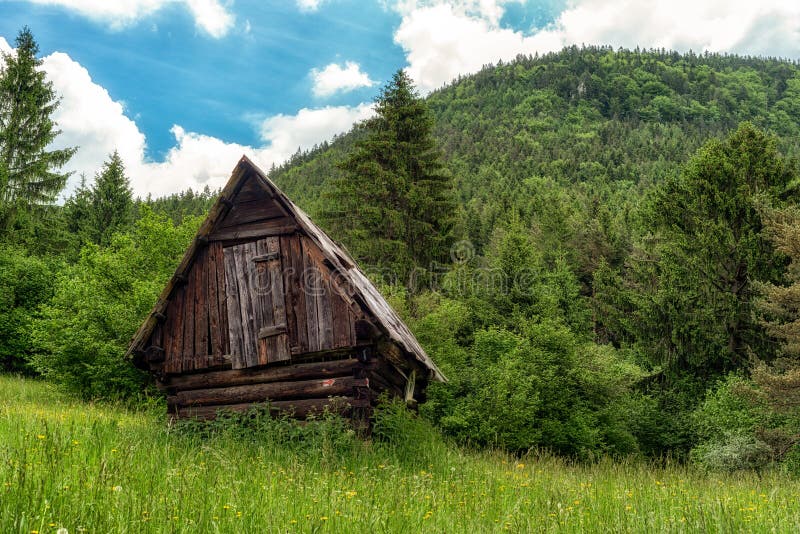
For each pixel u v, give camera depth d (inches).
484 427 887.1
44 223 1526.8
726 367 1301.7
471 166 7815.0
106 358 770.2
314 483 274.7
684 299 1316.4
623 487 381.1
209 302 538.0
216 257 544.4
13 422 361.4
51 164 1498.5
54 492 197.8
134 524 179.2
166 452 306.2
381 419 476.7
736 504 319.0
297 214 520.1
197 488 231.9
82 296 847.7
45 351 955.3
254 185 546.3
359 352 489.7
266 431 454.9
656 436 1200.2
